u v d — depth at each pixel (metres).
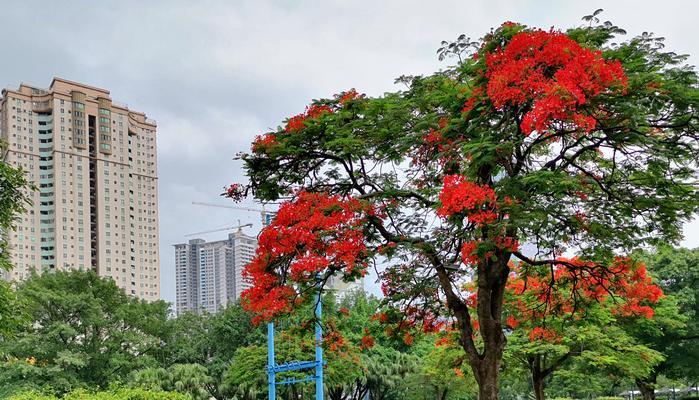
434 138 9.60
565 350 16.72
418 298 11.30
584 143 10.18
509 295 15.55
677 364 24.80
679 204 9.45
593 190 9.93
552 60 8.56
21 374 28.50
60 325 29.75
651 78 8.30
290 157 10.77
